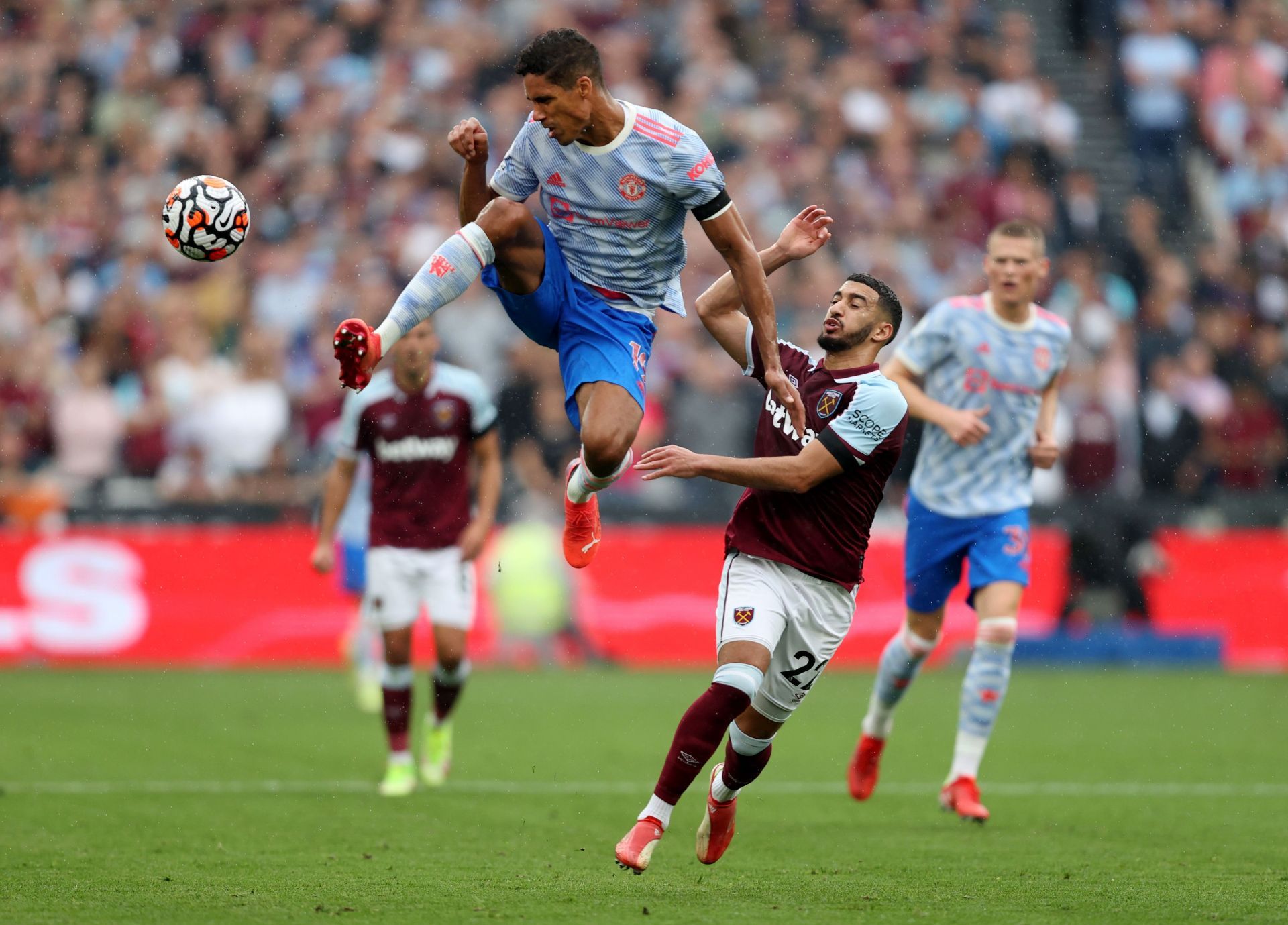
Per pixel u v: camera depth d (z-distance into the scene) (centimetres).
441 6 6781
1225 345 5959
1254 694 4459
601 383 1795
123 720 3559
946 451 2620
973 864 2031
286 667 4816
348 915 1627
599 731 3509
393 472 2762
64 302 5850
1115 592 5225
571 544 1955
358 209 6147
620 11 6850
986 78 7031
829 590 1858
